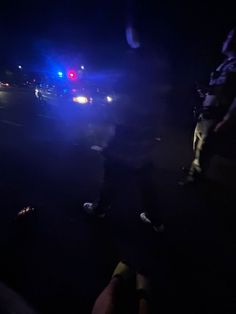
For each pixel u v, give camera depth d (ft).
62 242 9.76
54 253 9.20
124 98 8.56
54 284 7.97
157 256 9.41
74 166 17.01
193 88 8.32
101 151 9.80
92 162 17.76
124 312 6.43
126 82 8.36
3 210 11.51
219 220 11.66
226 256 9.59
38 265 8.62
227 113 11.37
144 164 9.38
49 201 12.50
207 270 8.93
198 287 8.25
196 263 9.20
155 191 10.10
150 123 8.70
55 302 7.41
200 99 11.85
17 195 12.89
